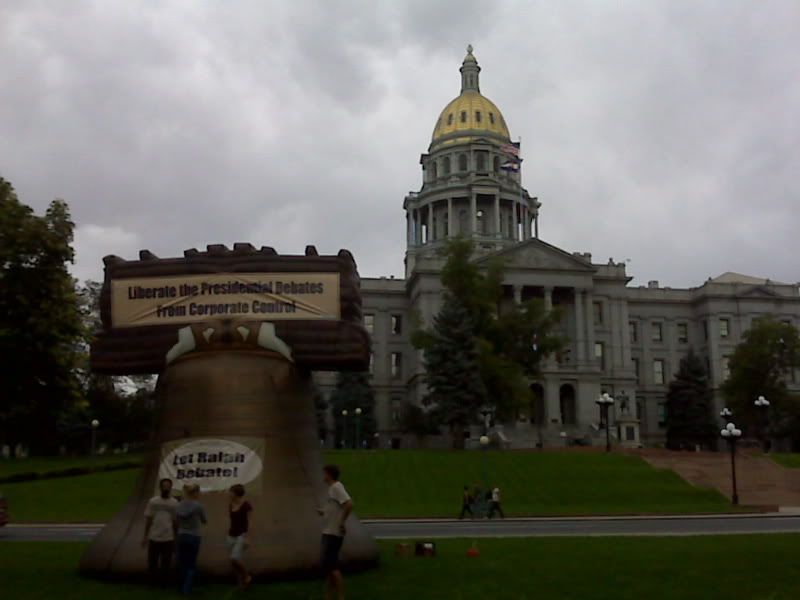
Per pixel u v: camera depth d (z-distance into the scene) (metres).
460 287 76.31
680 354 114.38
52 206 29.58
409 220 128.50
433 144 130.50
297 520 15.70
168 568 14.35
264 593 13.84
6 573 16.25
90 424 74.44
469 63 135.62
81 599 13.45
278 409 16.50
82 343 37.19
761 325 90.69
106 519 35.81
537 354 76.88
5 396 29.45
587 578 15.45
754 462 55.88
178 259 17.31
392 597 13.55
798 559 18.11
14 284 28.52
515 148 128.50
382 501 43.75
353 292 17.22
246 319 16.73
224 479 15.79
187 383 16.48
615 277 106.56
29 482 46.69
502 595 13.74
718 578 15.48
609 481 49.66
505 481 49.34
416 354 103.50
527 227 126.50
